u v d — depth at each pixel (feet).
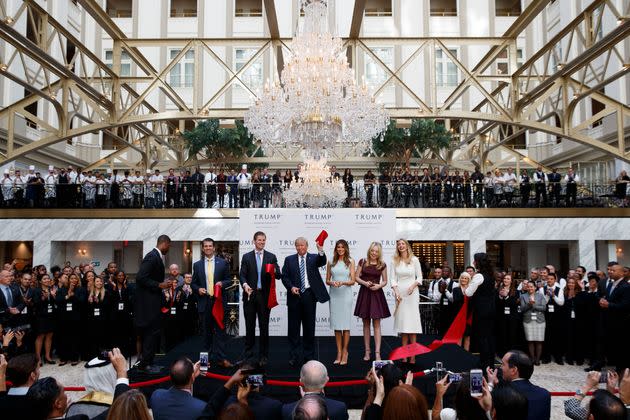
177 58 51.39
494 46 53.52
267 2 42.04
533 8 45.65
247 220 31.17
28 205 52.80
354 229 31.09
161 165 73.72
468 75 51.16
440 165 78.23
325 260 22.38
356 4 42.78
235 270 74.33
